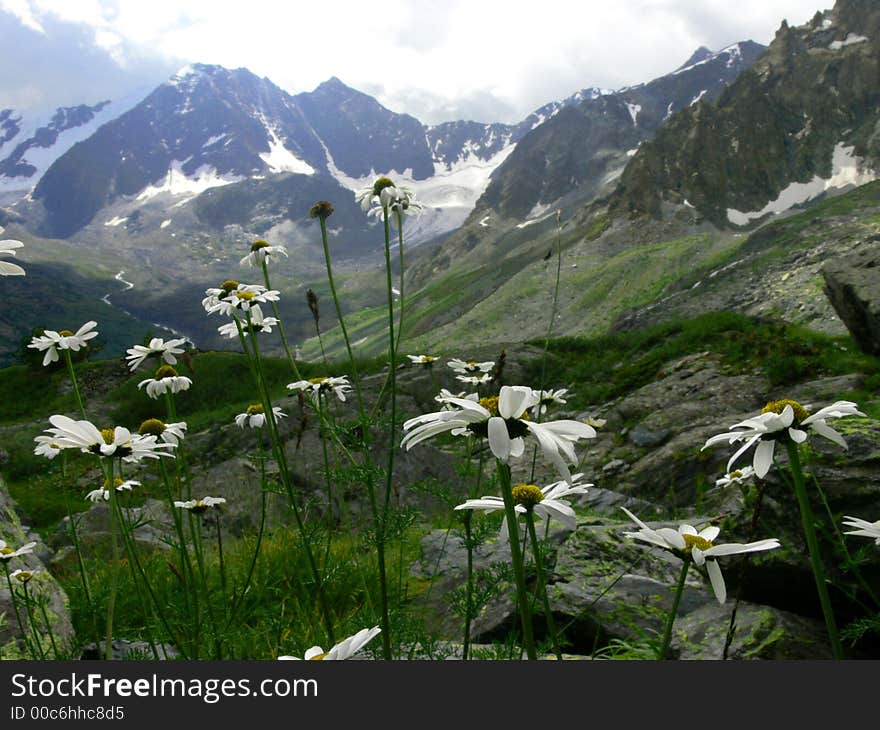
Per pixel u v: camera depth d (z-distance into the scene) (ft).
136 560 13.60
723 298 305.94
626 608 16.80
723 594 7.61
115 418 110.11
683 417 52.54
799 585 16.70
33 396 121.70
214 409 102.78
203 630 13.94
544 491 9.41
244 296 14.97
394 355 12.99
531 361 85.76
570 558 19.34
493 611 17.62
